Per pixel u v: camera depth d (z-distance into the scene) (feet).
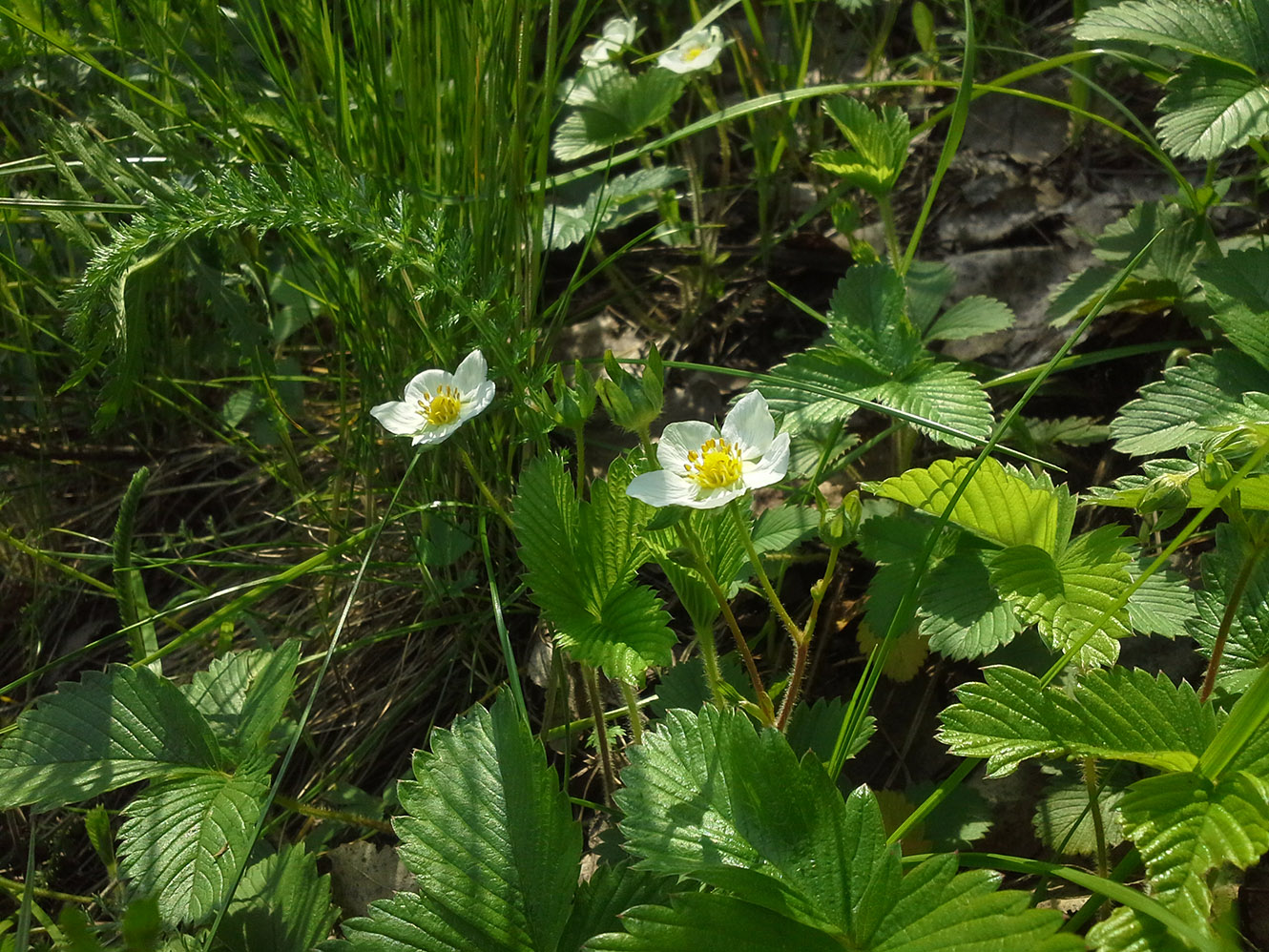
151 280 0.65
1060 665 0.42
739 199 0.94
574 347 0.87
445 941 0.41
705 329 0.85
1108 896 0.37
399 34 0.67
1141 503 0.40
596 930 0.41
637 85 0.85
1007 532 0.50
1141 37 0.64
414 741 0.66
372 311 0.69
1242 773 0.36
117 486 0.85
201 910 0.44
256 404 0.81
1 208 0.72
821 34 1.02
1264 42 0.62
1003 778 0.54
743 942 0.36
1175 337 0.71
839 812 0.37
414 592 0.71
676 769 0.40
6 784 0.48
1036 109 0.92
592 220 0.81
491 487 0.67
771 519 0.60
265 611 0.76
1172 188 0.83
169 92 0.73
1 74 0.78
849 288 0.63
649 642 0.45
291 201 0.51
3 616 0.81
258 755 0.49
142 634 0.62
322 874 0.57
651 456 0.45
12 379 0.84
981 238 0.84
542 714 0.64
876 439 0.64
